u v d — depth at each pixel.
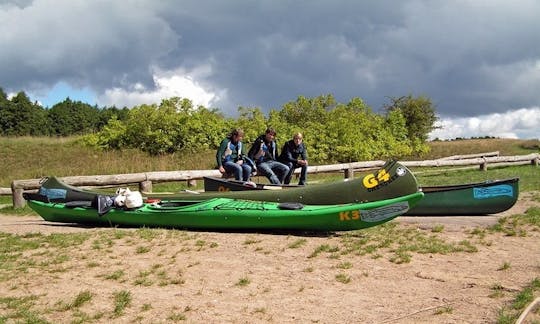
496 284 5.18
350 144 24.14
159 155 21.20
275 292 5.00
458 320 4.18
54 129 84.31
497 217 9.36
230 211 7.75
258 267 5.85
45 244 7.02
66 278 5.44
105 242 7.06
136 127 21.59
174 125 21.78
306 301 4.74
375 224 7.34
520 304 4.45
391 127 29.33
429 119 34.12
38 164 19.48
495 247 6.97
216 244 6.91
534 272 5.66
